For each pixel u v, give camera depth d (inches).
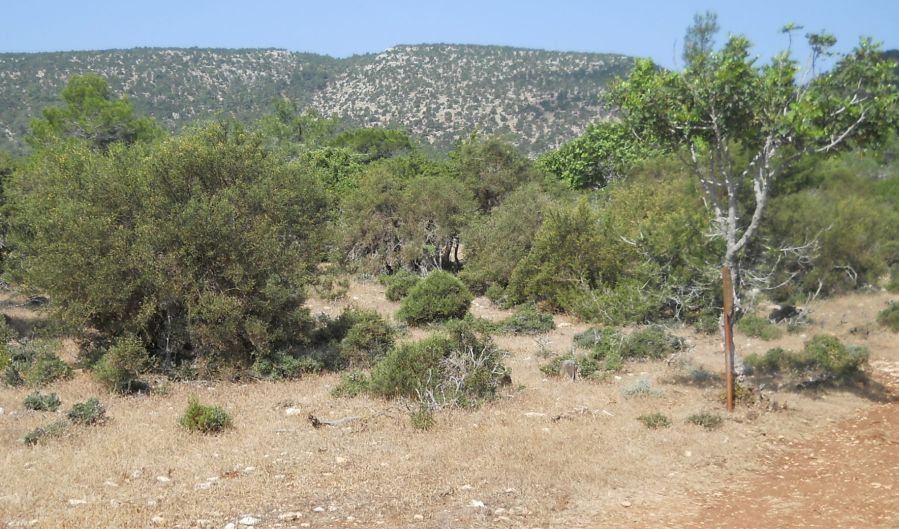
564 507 286.7
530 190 1019.3
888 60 412.8
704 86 426.3
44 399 409.7
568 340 650.8
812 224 820.6
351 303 836.0
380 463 326.3
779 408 438.3
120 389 450.6
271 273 519.5
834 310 789.9
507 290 867.4
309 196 591.5
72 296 479.8
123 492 283.6
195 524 255.9
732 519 281.3
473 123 3560.5
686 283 534.3
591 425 393.7
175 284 488.7
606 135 1423.5
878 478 332.5
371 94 4165.8
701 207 772.0
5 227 705.0
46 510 262.2
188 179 527.8
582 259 796.6
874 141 425.1
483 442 354.9
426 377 439.5
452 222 1075.3
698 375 506.0
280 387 478.6
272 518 263.6
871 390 498.0
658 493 308.8
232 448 341.7
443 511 275.0
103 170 512.1
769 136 426.6
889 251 952.9
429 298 734.5
